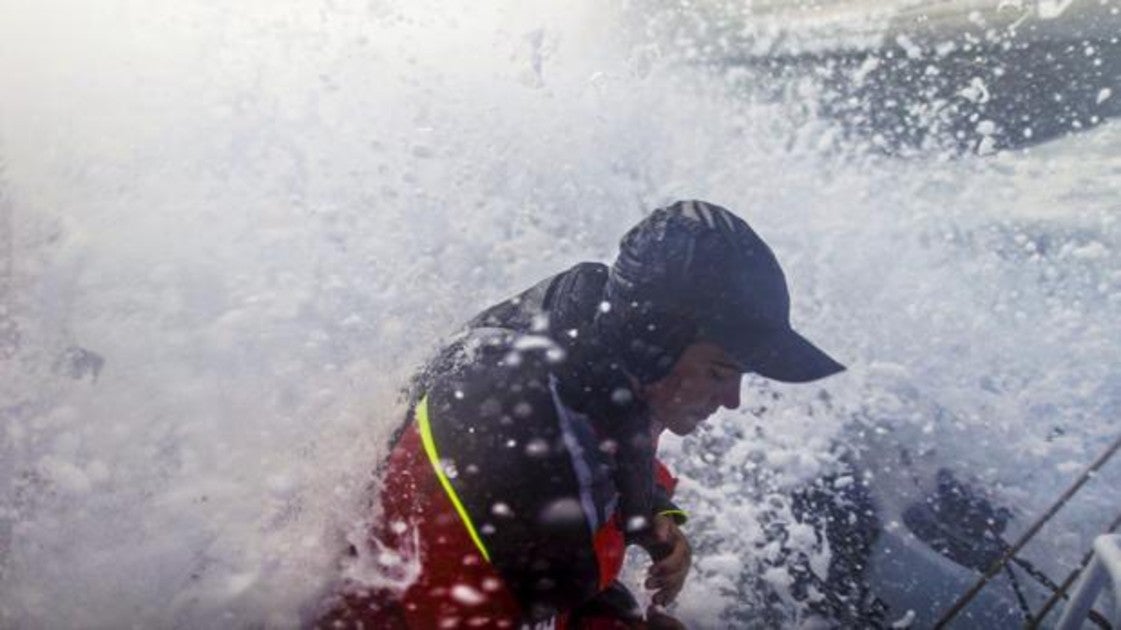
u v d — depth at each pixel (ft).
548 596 4.31
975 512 6.58
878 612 5.98
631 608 5.38
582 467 4.15
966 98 15.81
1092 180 12.05
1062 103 14.84
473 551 4.18
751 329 4.23
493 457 4.10
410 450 4.41
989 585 5.95
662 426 4.81
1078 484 6.26
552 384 4.19
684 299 4.11
